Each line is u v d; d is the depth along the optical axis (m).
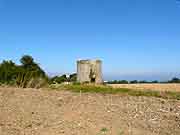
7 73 13.13
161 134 7.14
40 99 8.97
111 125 7.35
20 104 8.41
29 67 15.52
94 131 6.98
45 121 7.39
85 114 7.91
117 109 8.49
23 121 7.34
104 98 9.68
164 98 10.55
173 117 8.20
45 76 14.34
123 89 12.38
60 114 7.83
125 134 6.95
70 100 9.07
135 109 8.62
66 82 16.09
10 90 9.86
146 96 10.70
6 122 7.22
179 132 7.30
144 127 7.46
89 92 10.88
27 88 10.78
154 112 8.51
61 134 6.79
